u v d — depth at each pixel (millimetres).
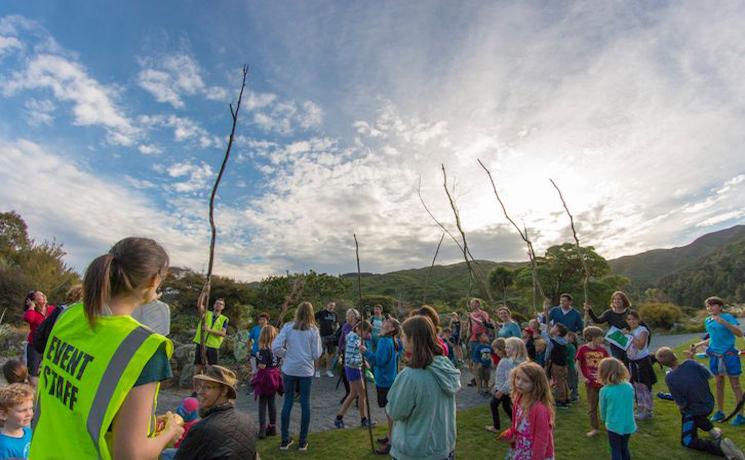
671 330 29344
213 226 5371
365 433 6754
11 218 25797
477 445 6227
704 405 5707
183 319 17188
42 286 19062
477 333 9859
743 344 14398
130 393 1476
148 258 1696
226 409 3006
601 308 36000
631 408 5059
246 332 12352
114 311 1661
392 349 6164
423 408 3061
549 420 3973
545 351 8461
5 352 13586
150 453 1503
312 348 6070
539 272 37375
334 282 22094
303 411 5980
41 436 1595
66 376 1590
